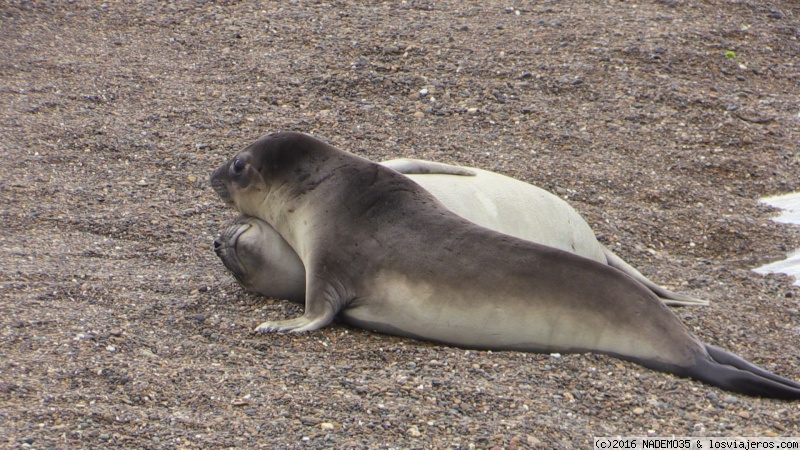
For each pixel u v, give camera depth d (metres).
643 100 38.56
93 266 24.00
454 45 42.38
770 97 40.41
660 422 17.70
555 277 19.92
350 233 21.30
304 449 15.83
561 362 19.55
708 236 29.89
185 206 28.44
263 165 22.64
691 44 43.84
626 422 17.67
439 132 34.78
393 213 21.33
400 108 36.53
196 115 35.28
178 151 32.38
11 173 30.08
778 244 29.75
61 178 30.08
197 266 24.61
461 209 23.02
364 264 21.03
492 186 24.27
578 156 33.94
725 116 38.06
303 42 42.62
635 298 19.78
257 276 22.55
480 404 17.67
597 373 19.17
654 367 19.58
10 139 32.59
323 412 17.08
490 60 40.88
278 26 44.47
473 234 20.73
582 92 38.78
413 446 16.11
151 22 45.00
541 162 32.97
